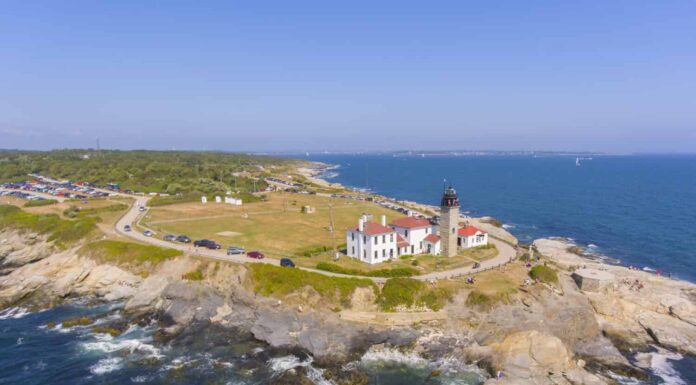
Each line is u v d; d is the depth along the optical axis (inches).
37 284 3159.5
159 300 2829.7
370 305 2541.8
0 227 4340.6
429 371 2194.9
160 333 2497.5
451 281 2721.5
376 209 5930.1
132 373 2116.1
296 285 2583.7
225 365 2188.7
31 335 2501.2
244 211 5497.1
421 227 3476.9
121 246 3371.1
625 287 3070.9
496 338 2383.1
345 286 2591.0
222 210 5506.9
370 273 2856.8
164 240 3698.3
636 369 2245.3
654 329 2600.9
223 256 3191.4
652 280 3380.9
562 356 2233.0
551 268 3053.6
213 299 2714.1
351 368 2190.0
